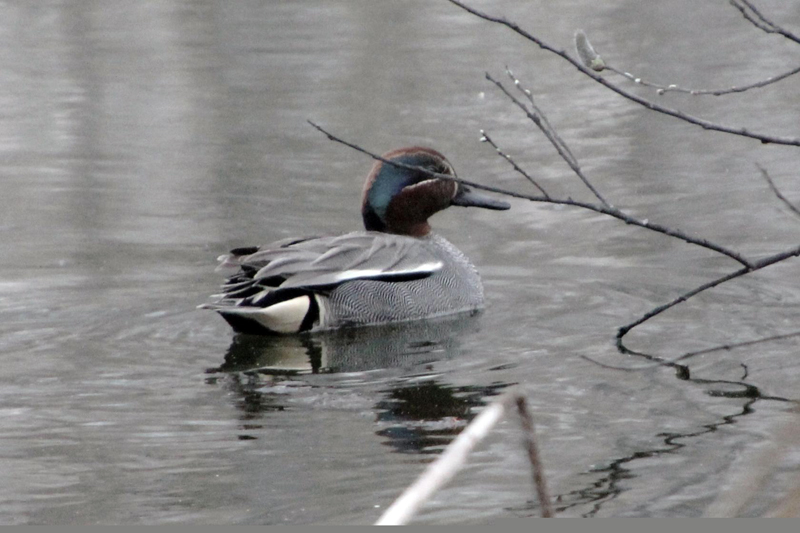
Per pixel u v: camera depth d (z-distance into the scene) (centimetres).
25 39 2731
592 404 956
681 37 2573
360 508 759
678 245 1482
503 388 1008
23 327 1205
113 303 1289
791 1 2858
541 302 1303
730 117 2089
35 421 940
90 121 2141
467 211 1697
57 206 1680
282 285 1220
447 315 1298
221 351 1145
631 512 743
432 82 2334
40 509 771
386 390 1013
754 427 889
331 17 2856
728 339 1122
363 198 1427
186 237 1545
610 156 1895
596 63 812
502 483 799
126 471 835
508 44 2588
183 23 2842
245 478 816
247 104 2223
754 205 1625
